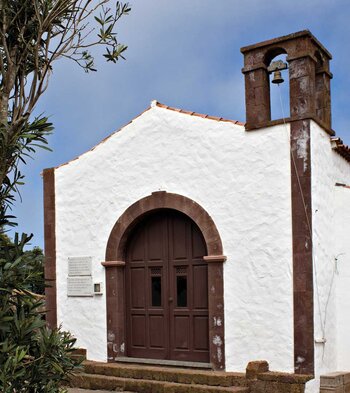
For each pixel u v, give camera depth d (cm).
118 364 987
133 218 1016
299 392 786
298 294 824
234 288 889
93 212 1072
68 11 462
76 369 473
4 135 410
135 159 1027
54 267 1109
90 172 1084
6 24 435
